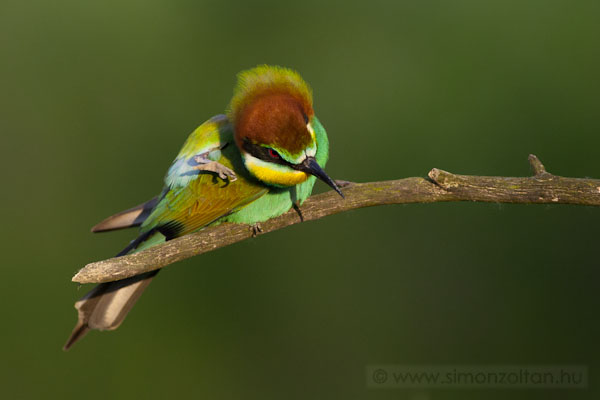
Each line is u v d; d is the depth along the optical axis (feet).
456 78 39.91
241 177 24.95
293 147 22.36
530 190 20.79
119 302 24.18
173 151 40.45
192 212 25.35
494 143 38.06
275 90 23.22
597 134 37.09
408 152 38.88
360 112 40.37
